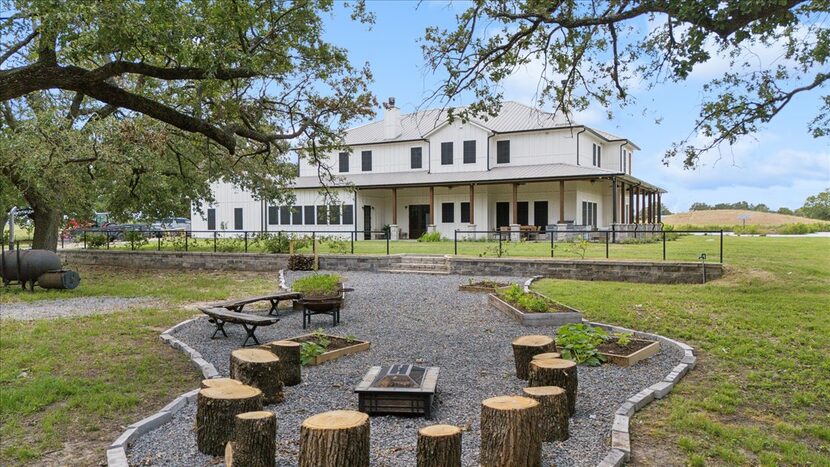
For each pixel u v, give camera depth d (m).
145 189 19.48
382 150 34.25
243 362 5.41
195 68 7.88
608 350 7.17
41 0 6.27
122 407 5.52
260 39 9.97
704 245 22.67
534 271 15.10
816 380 6.15
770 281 11.73
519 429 3.86
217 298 12.93
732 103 8.66
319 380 6.31
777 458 4.30
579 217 29.61
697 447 4.45
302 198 33.66
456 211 31.95
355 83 14.51
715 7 6.13
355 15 11.27
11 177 15.14
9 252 14.66
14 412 5.38
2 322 9.87
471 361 7.12
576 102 9.95
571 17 8.31
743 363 6.86
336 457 3.59
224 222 36.00
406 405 5.12
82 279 17.33
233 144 8.81
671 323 8.92
